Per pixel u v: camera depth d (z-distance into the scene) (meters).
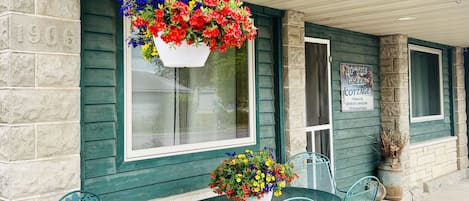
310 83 4.53
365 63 5.35
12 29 2.14
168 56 2.03
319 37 4.66
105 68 2.79
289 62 3.93
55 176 2.30
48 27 2.27
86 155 2.68
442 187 6.35
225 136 3.58
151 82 3.09
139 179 2.95
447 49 7.01
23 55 2.17
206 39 1.94
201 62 2.09
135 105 2.99
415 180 5.83
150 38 2.14
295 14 3.98
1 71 2.18
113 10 2.84
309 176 3.89
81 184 2.64
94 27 2.74
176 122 3.24
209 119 3.47
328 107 4.74
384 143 5.27
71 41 2.37
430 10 3.99
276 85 3.95
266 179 2.64
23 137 2.18
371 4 3.69
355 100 5.14
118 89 2.86
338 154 4.86
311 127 4.50
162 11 1.87
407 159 5.46
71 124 2.38
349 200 2.84
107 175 2.78
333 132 4.79
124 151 2.88
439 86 6.79
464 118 7.22
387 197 5.27
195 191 3.25
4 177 2.18
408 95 5.71
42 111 2.25
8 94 2.14
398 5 3.75
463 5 3.81
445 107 6.93
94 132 2.73
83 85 2.66
